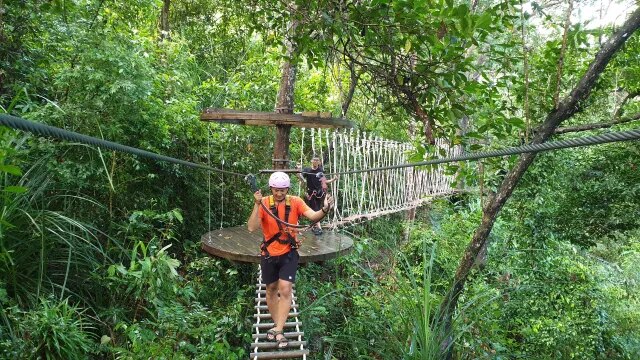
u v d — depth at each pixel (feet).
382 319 19.48
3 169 6.64
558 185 22.53
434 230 37.14
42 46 18.62
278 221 12.99
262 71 30.99
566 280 24.11
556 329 22.03
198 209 24.40
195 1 34.09
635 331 25.62
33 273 14.88
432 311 18.10
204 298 19.10
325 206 12.95
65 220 15.31
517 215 24.32
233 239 20.39
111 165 18.58
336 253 19.77
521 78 16.53
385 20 11.62
